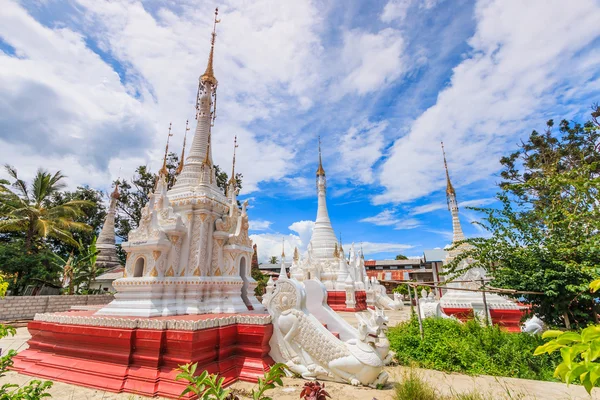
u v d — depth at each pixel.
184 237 10.40
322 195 32.31
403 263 58.44
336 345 7.22
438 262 47.31
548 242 10.01
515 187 10.77
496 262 11.20
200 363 6.69
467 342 9.20
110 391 6.42
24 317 17.39
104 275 29.30
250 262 12.16
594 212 8.95
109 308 9.00
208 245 10.59
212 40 14.49
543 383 7.09
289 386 6.76
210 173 12.27
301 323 7.66
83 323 7.56
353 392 6.41
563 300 9.48
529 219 10.87
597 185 7.70
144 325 7.00
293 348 7.67
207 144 13.06
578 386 6.84
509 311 14.44
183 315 9.13
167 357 6.69
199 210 10.56
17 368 7.67
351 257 30.34
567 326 9.45
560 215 10.30
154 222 9.86
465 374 7.89
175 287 9.61
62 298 19.47
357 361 6.77
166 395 6.16
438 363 8.40
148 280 9.00
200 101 13.68
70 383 6.85
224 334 7.35
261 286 28.36
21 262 21.30
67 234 25.66
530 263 10.05
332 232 30.66
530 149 27.97
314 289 10.08
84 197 37.94
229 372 7.20
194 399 5.99
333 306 23.52
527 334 9.85
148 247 9.56
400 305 25.98
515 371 7.93
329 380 7.12
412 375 6.45
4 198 24.09
